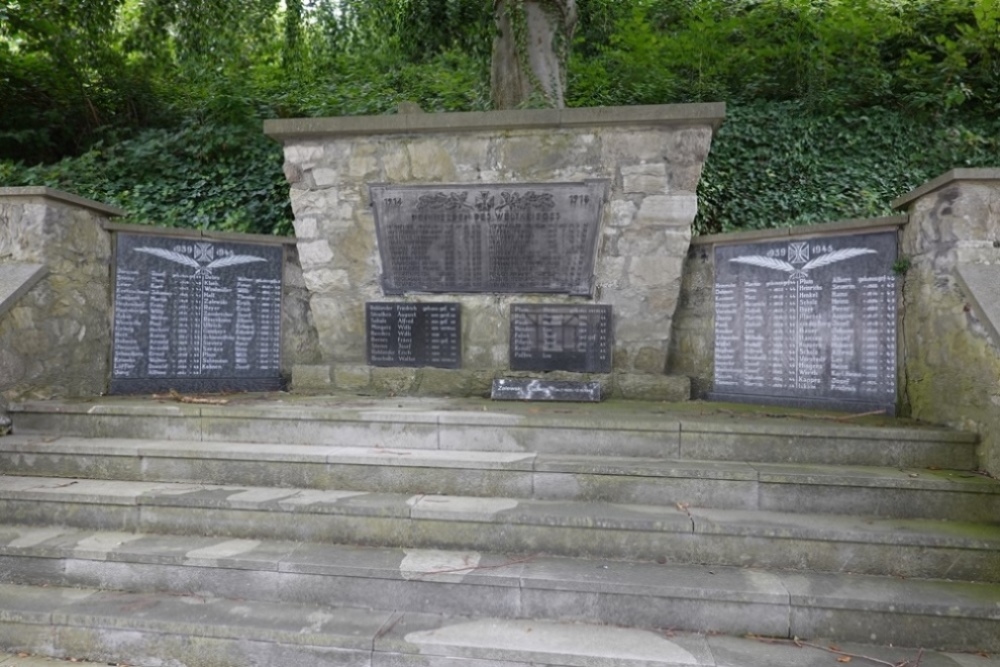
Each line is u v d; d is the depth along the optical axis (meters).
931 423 3.81
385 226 5.32
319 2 10.03
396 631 2.62
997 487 3.07
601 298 5.12
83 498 3.38
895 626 2.58
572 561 2.98
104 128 8.23
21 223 4.45
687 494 3.32
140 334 5.00
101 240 4.88
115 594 2.97
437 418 3.88
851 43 8.13
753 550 2.96
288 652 2.60
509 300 5.23
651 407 4.54
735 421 3.78
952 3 8.29
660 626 2.70
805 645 2.56
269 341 5.51
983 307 3.30
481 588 2.79
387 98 8.39
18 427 4.20
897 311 4.14
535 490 3.41
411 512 3.15
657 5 9.75
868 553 2.88
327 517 3.20
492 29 7.30
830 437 3.54
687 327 5.23
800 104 7.85
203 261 5.23
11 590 3.01
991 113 7.79
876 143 7.51
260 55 9.89
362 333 5.45
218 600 2.91
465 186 5.18
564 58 6.37
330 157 5.38
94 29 8.17
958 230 3.65
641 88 8.42
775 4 8.70
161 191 7.12
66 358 4.60
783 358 4.66
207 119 7.78
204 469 3.64
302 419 3.99
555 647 2.50
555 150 5.08
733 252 4.95
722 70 8.60
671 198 4.97
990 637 2.52
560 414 4.04
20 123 8.23
